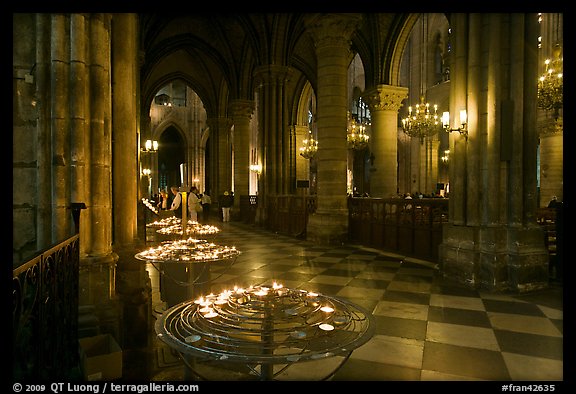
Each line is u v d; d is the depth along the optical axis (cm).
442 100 2928
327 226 1183
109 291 395
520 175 665
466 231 693
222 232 1546
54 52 371
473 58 695
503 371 351
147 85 2584
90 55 396
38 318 236
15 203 369
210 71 2578
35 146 374
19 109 370
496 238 655
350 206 1270
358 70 3600
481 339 430
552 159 1909
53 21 372
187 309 273
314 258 939
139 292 458
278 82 1709
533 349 401
